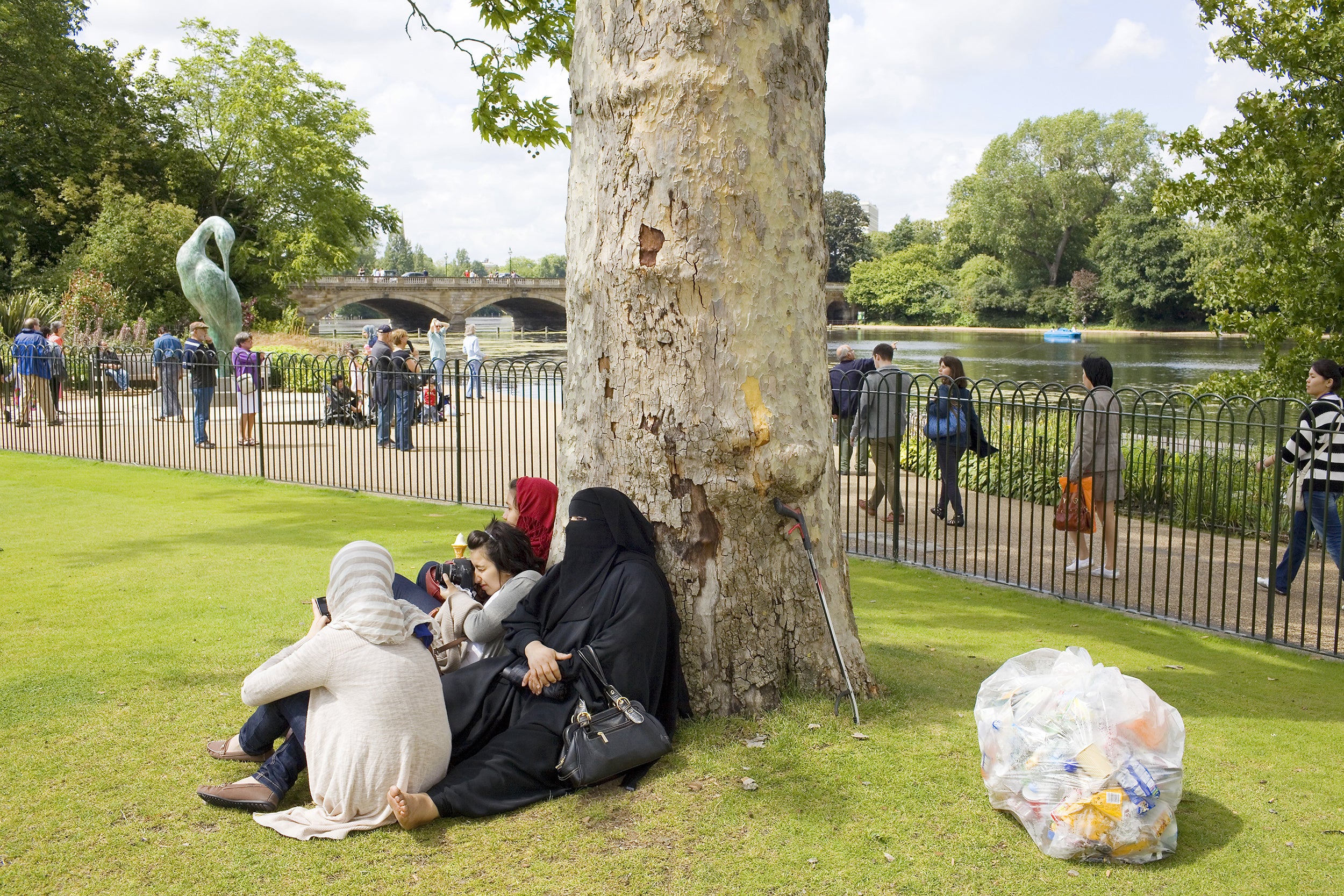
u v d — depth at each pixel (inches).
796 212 175.8
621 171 173.2
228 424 665.6
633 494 178.1
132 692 193.8
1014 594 299.9
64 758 164.6
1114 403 313.7
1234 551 370.9
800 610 183.3
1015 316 3491.6
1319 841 144.9
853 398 403.2
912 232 4869.6
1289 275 475.2
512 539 186.5
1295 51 465.1
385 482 490.3
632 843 139.9
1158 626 267.3
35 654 214.5
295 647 155.3
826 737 172.2
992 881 132.2
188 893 126.4
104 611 249.1
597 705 157.6
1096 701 144.4
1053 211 3363.7
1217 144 493.7
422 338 2444.6
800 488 177.5
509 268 5644.7
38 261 1364.4
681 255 169.8
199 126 1663.4
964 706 193.5
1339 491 278.4
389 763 143.3
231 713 184.1
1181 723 146.4
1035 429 326.0
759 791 154.3
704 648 177.2
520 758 151.8
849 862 135.6
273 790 150.0
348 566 150.0
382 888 128.5
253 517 395.5
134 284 1259.8
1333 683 222.4
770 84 170.6
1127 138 3208.7
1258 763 173.6
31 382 628.7
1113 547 301.1
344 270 1781.5
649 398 174.6
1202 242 1688.0
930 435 359.3
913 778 159.9
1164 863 137.9
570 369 188.2
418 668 148.7
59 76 1375.5
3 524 367.9
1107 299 3166.8
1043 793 141.3
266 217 1696.6
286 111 1658.5
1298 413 461.1
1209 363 1688.0
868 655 228.5
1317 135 475.5
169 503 425.7
